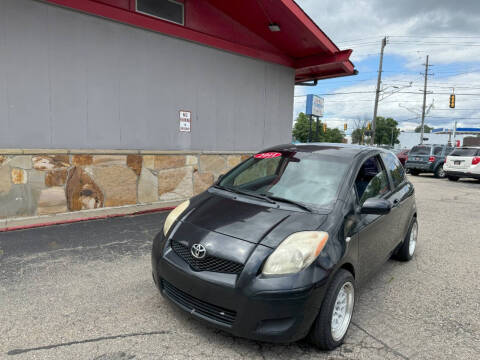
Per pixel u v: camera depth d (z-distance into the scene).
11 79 5.46
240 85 8.85
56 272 3.88
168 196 7.58
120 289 3.56
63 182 6.07
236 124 8.88
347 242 2.83
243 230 2.78
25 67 5.58
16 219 5.63
